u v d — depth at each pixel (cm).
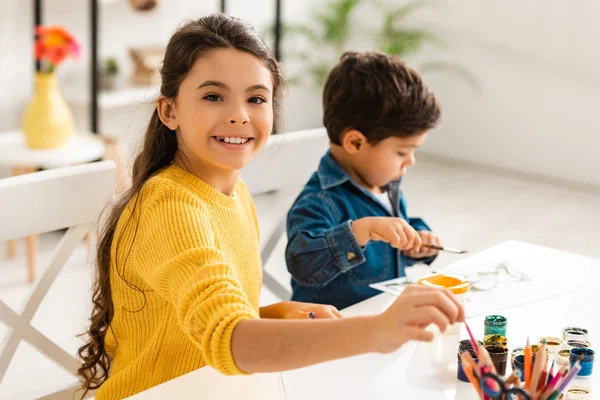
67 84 382
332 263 141
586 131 434
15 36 360
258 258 120
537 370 78
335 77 153
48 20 371
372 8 499
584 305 126
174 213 97
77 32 380
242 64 101
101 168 135
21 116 369
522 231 360
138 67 388
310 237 144
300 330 79
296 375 102
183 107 102
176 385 99
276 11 389
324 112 156
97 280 118
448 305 77
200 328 83
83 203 134
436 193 417
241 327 81
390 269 154
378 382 101
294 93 491
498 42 455
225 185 113
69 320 262
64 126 303
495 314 121
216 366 82
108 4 388
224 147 102
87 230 135
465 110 474
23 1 359
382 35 472
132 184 113
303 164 176
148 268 97
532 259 146
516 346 110
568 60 434
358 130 150
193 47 101
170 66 103
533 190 429
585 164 436
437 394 98
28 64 366
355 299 151
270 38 462
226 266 88
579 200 414
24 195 127
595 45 424
